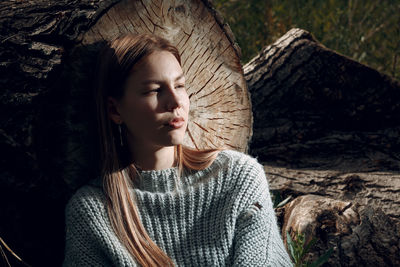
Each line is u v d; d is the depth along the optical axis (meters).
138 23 2.24
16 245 2.24
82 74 2.09
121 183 2.04
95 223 1.99
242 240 2.05
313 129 3.69
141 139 2.06
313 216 2.65
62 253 2.30
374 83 3.71
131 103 1.96
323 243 2.56
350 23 5.11
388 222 2.65
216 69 2.57
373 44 4.98
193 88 2.52
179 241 2.06
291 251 2.39
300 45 3.73
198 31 2.46
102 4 2.14
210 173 2.13
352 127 3.74
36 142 2.05
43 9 2.25
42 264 2.29
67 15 2.12
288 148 3.60
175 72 1.94
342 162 3.47
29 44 2.08
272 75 3.70
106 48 2.02
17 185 2.07
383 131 3.72
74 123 2.09
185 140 2.51
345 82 3.69
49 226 2.26
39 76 2.02
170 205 2.06
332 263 2.51
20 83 2.03
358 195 3.02
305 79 3.68
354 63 3.69
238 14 5.21
